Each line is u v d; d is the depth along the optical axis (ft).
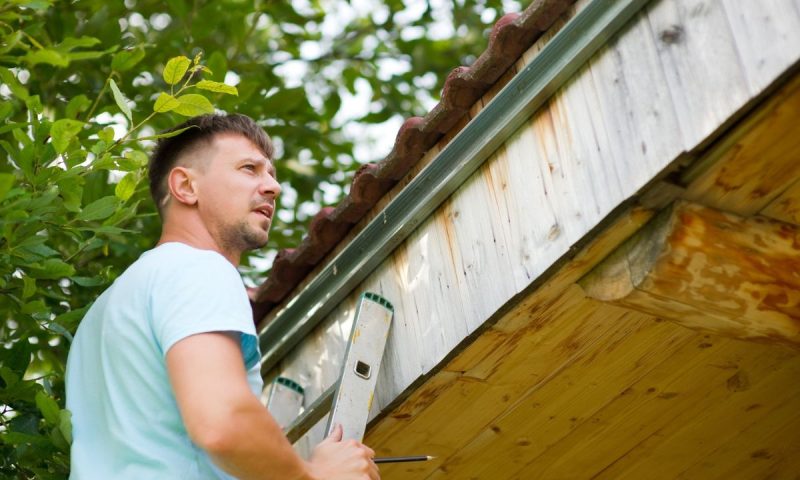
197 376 7.08
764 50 7.23
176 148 8.93
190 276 7.55
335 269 10.83
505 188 9.14
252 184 8.75
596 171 8.30
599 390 10.30
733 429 11.02
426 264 9.90
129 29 17.56
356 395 9.64
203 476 7.29
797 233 8.60
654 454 11.21
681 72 7.75
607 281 8.57
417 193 9.96
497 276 9.08
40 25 11.55
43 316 10.23
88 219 9.90
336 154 19.75
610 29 8.25
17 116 14.56
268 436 7.06
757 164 8.00
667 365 10.13
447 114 9.70
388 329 10.11
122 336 7.61
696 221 8.25
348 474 7.90
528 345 9.54
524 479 11.36
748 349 10.05
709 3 7.63
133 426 7.44
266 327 11.80
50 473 9.66
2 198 8.51
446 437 10.67
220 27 19.03
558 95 8.73
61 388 11.10
